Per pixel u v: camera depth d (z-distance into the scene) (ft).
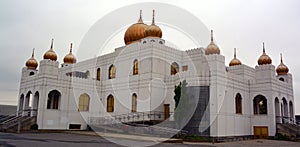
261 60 102.89
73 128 95.55
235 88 89.20
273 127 90.07
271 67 94.43
